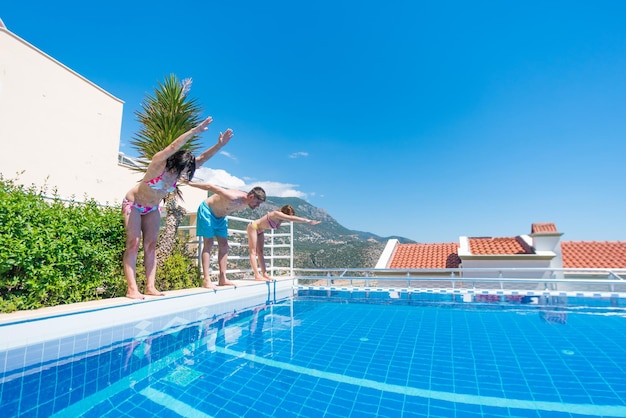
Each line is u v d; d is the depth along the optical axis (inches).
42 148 292.8
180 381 105.6
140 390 98.2
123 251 189.5
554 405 89.6
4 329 116.5
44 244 147.4
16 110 274.7
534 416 83.5
